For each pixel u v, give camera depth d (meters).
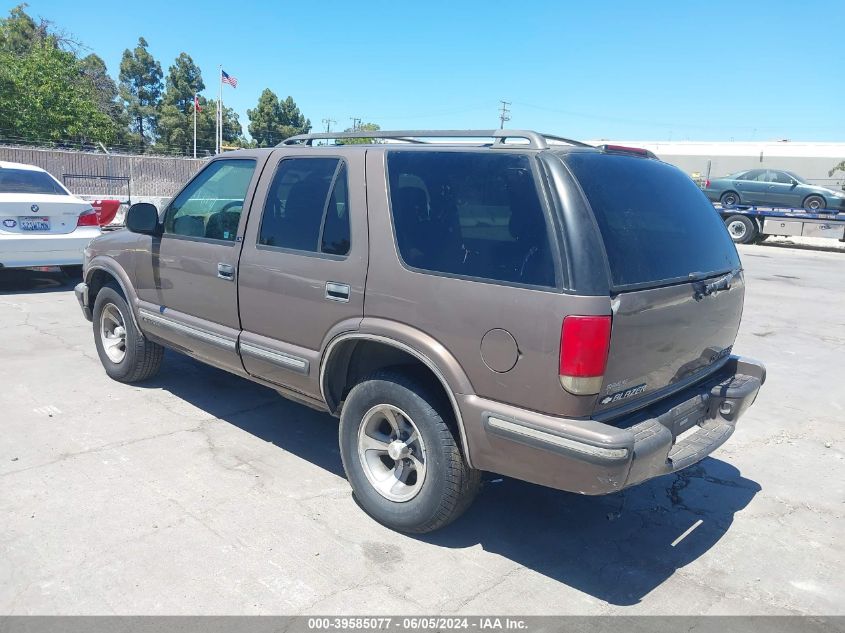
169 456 4.41
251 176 4.31
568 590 3.21
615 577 3.35
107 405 5.25
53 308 8.40
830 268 15.90
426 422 3.36
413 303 3.32
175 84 83.75
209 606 2.95
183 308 4.78
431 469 3.37
